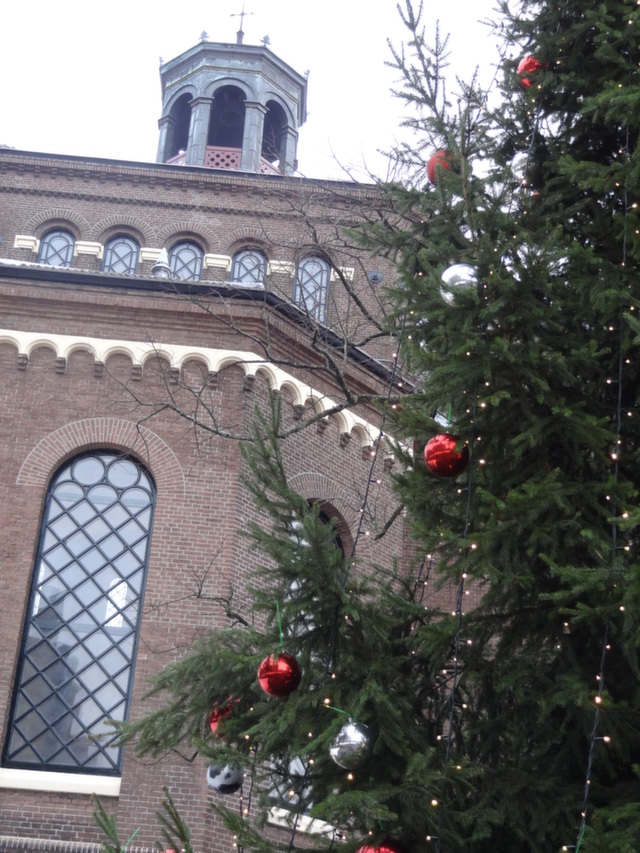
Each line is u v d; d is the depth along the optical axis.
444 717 8.84
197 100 33.50
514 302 7.74
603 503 8.12
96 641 15.43
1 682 14.74
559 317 8.22
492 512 7.55
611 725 7.60
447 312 7.70
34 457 16.22
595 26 8.95
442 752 7.92
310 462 17.52
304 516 7.98
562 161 8.38
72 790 14.34
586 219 9.28
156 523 16.02
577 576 7.04
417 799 7.38
